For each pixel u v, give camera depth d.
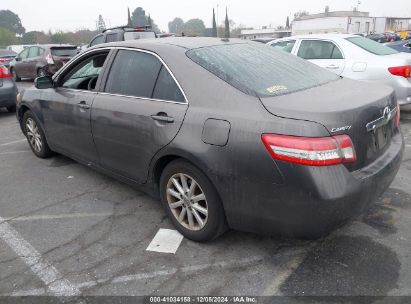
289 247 3.01
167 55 3.19
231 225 2.81
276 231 2.58
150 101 3.20
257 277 2.69
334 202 2.33
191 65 3.02
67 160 5.25
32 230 3.45
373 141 2.69
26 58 15.80
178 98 2.99
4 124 7.78
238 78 2.84
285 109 2.45
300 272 2.72
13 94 8.45
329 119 2.35
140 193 4.10
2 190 4.34
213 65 2.97
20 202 4.02
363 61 6.42
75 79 4.30
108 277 2.76
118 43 3.75
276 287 2.58
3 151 5.83
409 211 3.47
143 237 3.25
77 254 3.05
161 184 3.23
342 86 3.11
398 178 4.19
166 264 2.87
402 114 7.17
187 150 2.80
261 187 2.50
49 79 4.44
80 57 4.22
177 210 3.22
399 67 6.05
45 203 3.97
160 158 3.12
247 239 3.13
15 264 2.96
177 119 2.91
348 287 2.55
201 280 2.69
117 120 3.46
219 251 3.00
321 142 2.30
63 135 4.45
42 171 4.87
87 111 3.84
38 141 5.24
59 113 4.35
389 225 3.25
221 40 3.60
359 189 2.43
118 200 3.96
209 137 2.68
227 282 2.65
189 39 3.54
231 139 2.57
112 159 3.72
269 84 2.86
